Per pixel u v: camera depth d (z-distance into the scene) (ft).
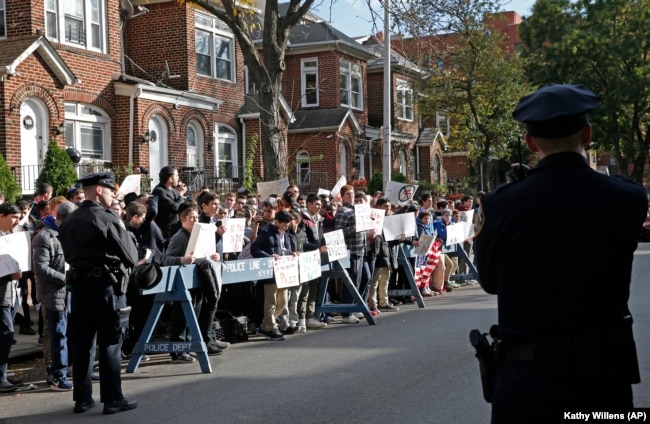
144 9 78.07
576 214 9.53
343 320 39.88
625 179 10.02
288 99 105.09
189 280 28.99
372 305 42.93
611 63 129.49
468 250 59.16
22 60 58.44
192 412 22.38
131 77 71.41
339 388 24.77
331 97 103.24
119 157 70.59
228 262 31.73
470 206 59.26
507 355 9.91
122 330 22.72
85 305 22.44
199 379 27.02
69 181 54.49
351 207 41.60
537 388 9.45
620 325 9.62
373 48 122.83
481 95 101.09
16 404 24.26
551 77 134.10
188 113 78.28
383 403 22.75
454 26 60.54
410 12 58.18
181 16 79.41
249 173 70.59
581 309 9.45
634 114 138.00
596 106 9.84
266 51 59.06
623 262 9.62
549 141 10.11
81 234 22.17
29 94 59.67
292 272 34.78
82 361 22.94
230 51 86.74
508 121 100.53
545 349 9.49
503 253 9.93
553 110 9.82
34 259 26.07
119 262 22.54
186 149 78.38
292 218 35.83
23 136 59.98
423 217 49.26
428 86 101.50
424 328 36.73
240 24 59.31
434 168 130.31
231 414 21.98
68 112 65.67
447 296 50.98
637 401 22.06
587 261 9.46
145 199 32.07
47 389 26.37
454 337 33.81
